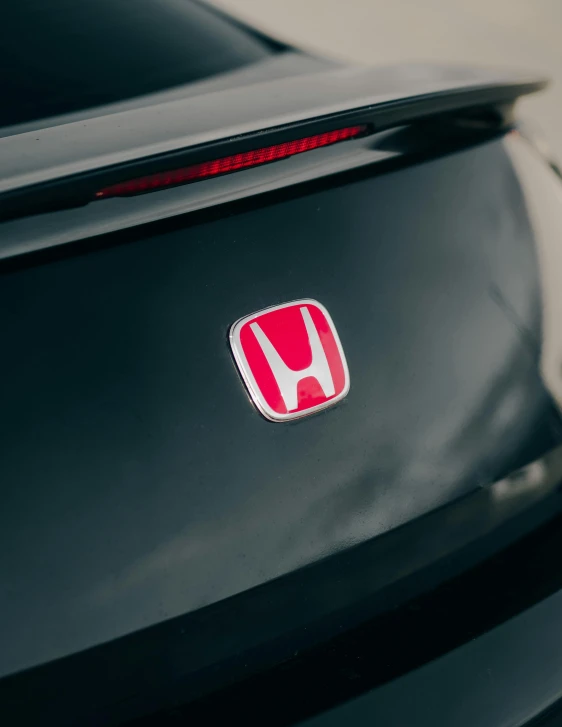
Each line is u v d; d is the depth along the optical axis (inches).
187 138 44.2
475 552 51.9
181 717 43.6
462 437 50.8
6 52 62.4
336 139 48.5
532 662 47.9
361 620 48.1
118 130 47.9
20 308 41.6
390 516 48.4
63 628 41.1
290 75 66.6
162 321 43.5
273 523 45.0
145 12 70.0
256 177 46.6
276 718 43.9
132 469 42.4
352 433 47.1
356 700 44.7
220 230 45.2
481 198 53.6
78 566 41.4
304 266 46.7
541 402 54.1
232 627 44.7
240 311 44.7
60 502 41.3
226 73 65.8
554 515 55.2
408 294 49.5
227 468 44.0
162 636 43.0
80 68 62.3
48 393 41.5
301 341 45.6
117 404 42.4
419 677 46.0
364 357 47.7
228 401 44.1
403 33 225.9
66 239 42.5
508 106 57.5
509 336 53.0
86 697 42.1
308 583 46.2
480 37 217.8
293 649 46.4
